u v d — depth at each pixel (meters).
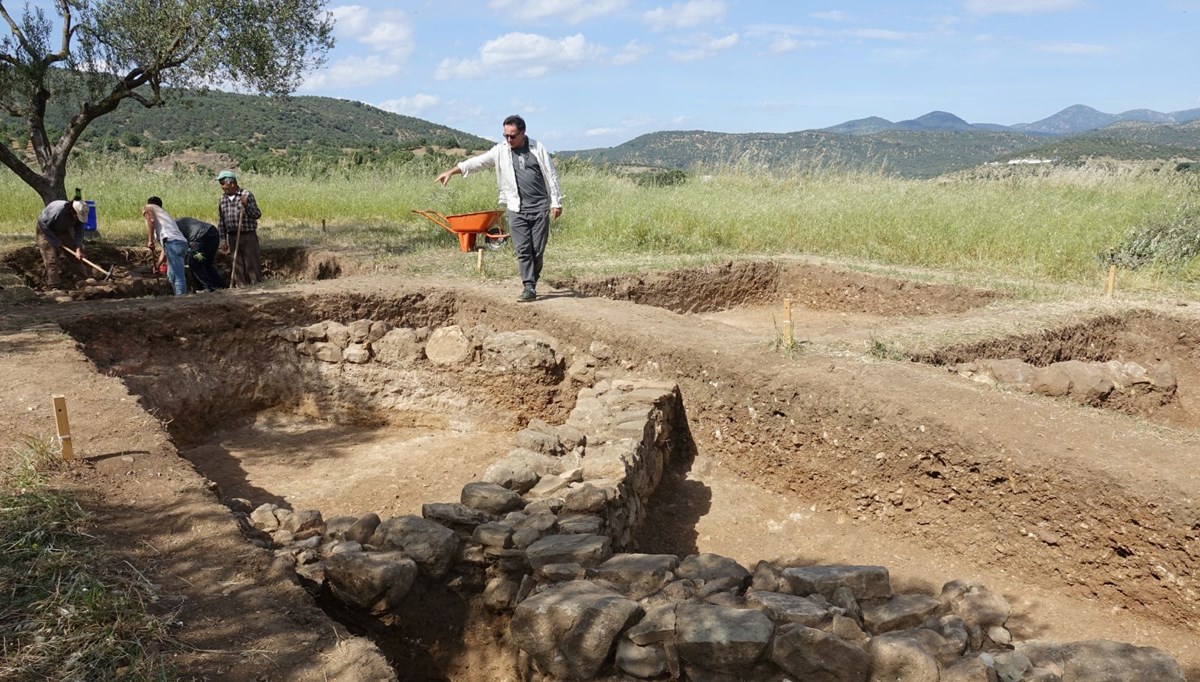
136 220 13.75
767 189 14.98
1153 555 3.93
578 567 3.60
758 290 10.28
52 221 9.44
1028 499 4.37
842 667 2.94
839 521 5.20
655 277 9.30
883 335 6.47
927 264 10.02
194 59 11.08
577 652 3.20
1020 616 4.14
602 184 15.25
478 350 7.33
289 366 7.66
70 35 11.33
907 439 4.86
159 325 7.18
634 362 6.55
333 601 3.56
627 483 4.64
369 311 7.93
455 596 3.78
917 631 3.08
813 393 5.34
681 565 3.63
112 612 2.77
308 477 6.23
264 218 14.16
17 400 4.93
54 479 3.80
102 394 5.10
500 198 7.39
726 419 5.89
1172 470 4.03
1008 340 6.51
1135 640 3.89
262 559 3.25
